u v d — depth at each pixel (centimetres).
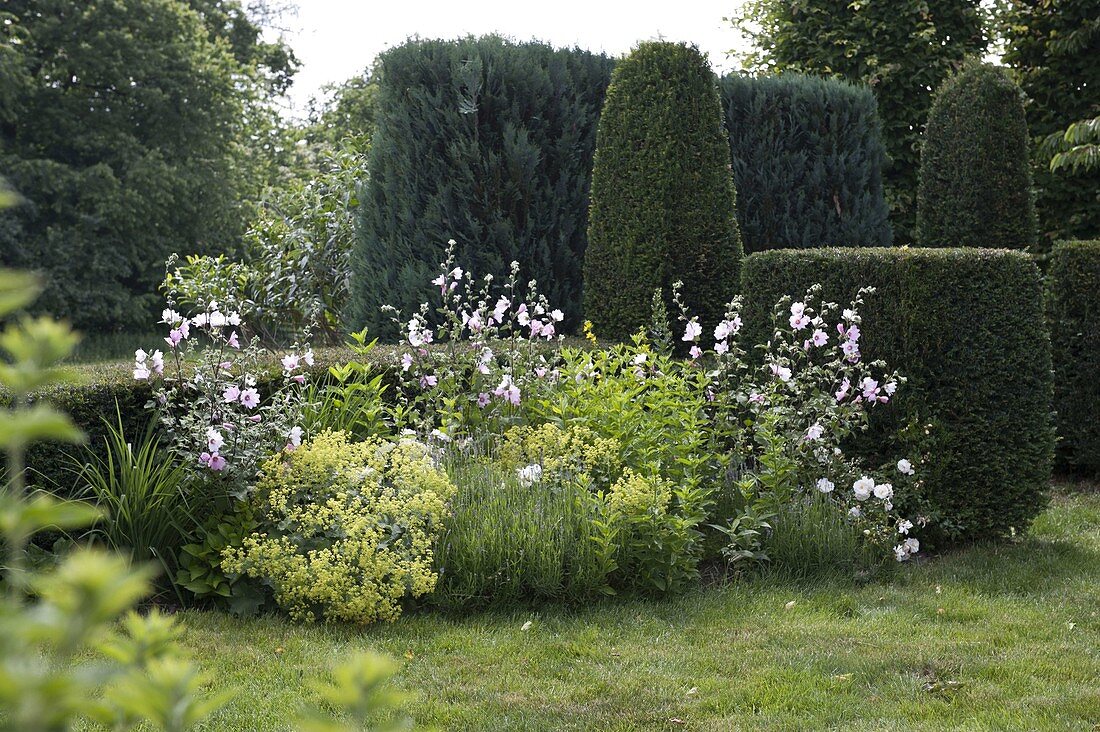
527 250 827
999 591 515
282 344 1045
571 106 867
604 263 786
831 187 985
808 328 627
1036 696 372
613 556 489
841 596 498
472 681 383
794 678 389
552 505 504
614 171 782
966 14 1234
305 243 1001
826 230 976
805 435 562
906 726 344
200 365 501
